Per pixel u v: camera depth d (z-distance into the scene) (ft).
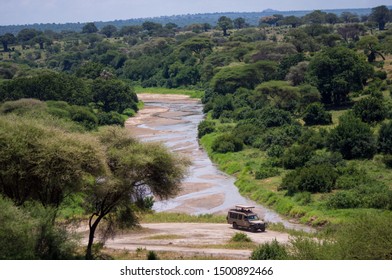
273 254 130.82
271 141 352.49
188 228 202.39
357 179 248.32
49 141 137.90
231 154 350.84
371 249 103.96
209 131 431.43
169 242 178.91
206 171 325.42
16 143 136.36
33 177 142.00
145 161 145.38
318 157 285.02
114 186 145.07
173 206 251.80
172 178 151.12
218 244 175.11
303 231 194.80
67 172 136.46
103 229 173.68
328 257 107.34
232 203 255.09
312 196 240.94
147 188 160.15
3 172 136.56
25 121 145.59
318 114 394.11
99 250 156.35
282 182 260.83
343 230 114.93
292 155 296.51
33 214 123.65
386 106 377.91
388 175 258.16
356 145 292.81
